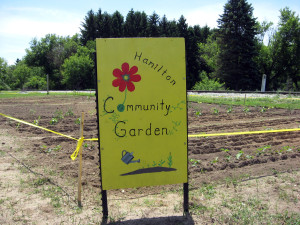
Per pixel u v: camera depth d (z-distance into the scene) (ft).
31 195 14.46
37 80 198.90
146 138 12.08
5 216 12.26
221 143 25.38
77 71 191.01
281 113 43.37
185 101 12.21
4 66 253.65
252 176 17.21
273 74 173.37
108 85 11.59
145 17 224.33
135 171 12.12
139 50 11.64
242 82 152.97
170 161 12.35
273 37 169.27
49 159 20.62
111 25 230.27
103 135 11.76
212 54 191.01
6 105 58.80
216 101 58.70
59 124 35.53
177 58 11.95
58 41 246.47
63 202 13.80
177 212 12.94
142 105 11.90
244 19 151.02
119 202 14.28
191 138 27.20
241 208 13.10
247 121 36.99
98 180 17.20
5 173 17.40
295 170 17.98
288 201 13.75
